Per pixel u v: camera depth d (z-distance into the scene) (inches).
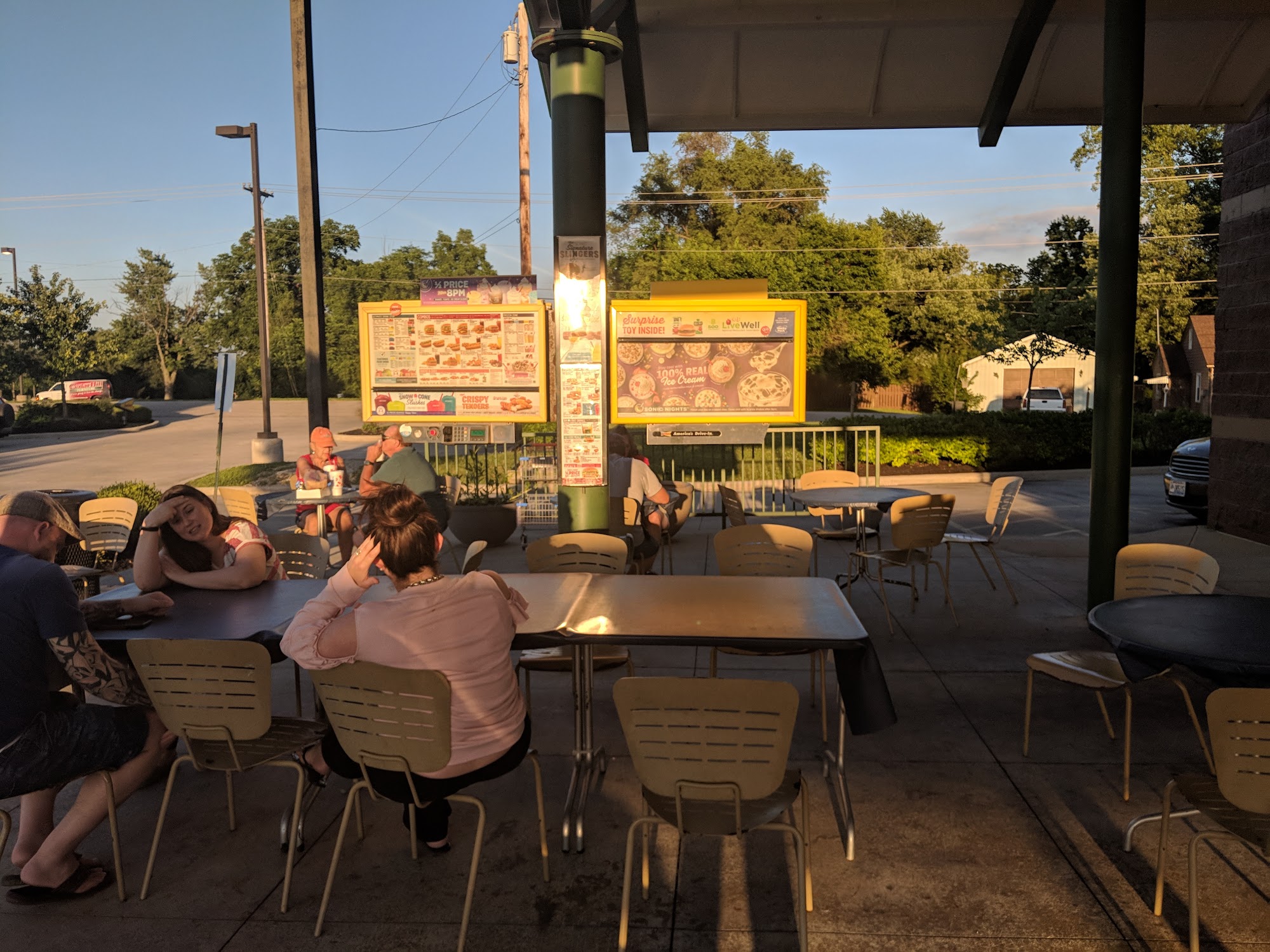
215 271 2463.1
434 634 119.7
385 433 360.8
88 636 129.0
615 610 152.0
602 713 201.6
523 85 1016.2
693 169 1646.2
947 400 1683.1
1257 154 367.6
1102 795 157.5
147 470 816.3
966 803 155.4
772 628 139.7
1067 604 287.1
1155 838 142.6
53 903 131.0
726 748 109.5
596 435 252.7
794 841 135.9
